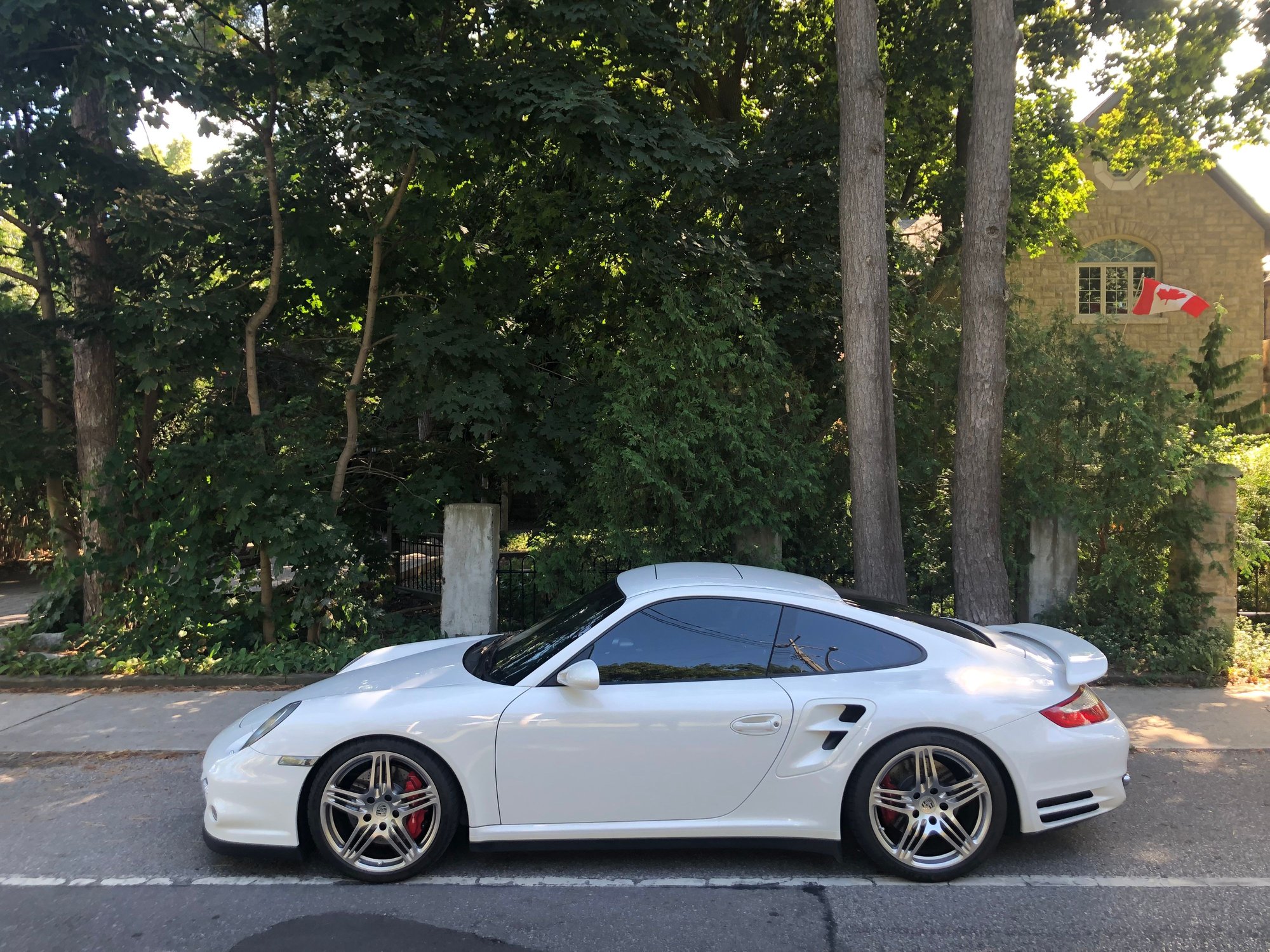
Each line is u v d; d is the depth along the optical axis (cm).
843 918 341
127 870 391
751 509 773
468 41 845
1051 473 800
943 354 877
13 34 682
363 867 370
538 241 1030
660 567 468
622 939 326
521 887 368
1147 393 783
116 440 917
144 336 819
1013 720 373
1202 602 776
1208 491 779
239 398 965
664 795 370
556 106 720
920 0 1136
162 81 721
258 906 354
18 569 1709
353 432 877
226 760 377
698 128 986
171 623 785
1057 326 827
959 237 1157
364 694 395
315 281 893
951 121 1326
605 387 882
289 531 768
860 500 723
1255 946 319
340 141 840
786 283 975
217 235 852
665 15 920
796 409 832
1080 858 397
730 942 324
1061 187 1456
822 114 1223
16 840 427
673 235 943
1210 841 417
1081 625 783
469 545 836
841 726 372
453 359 836
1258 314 2027
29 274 1052
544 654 402
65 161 793
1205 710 648
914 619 418
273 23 856
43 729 620
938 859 371
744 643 394
